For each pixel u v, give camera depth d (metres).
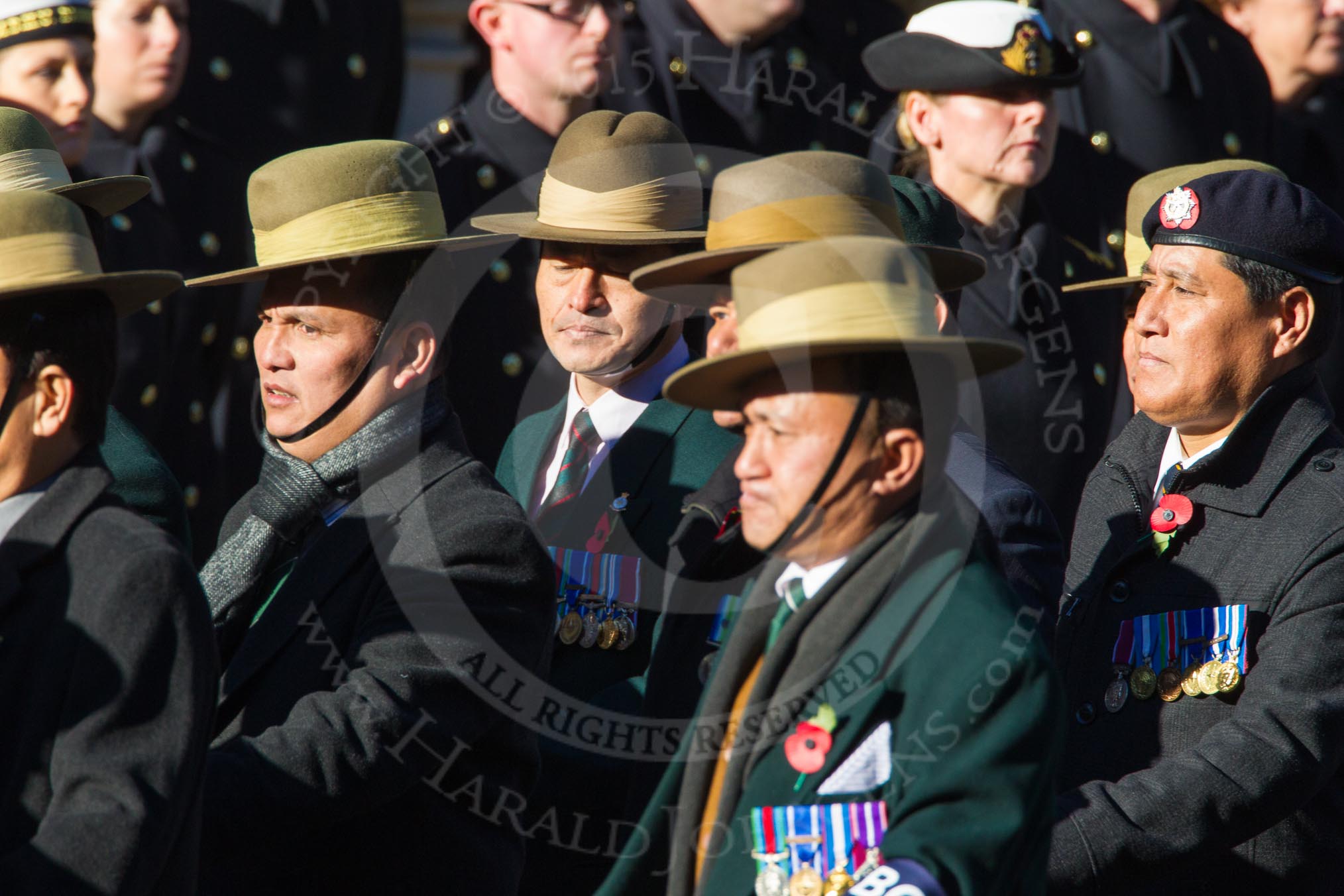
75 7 17.30
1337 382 22.62
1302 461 11.88
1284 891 11.70
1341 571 11.34
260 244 11.75
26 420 9.24
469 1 25.12
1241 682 11.49
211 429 19.66
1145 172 21.56
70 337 9.34
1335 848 11.80
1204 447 12.41
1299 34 23.58
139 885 8.42
